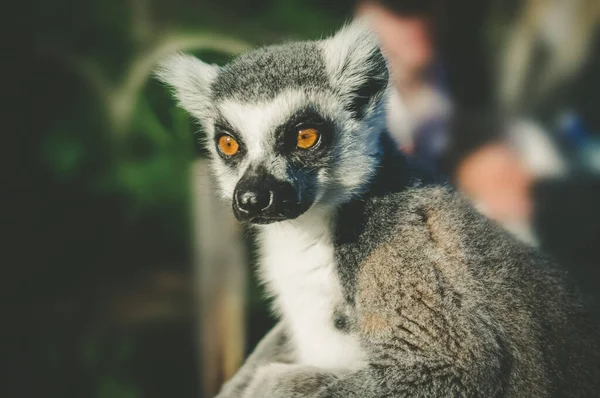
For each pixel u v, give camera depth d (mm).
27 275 845
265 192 484
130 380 722
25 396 715
